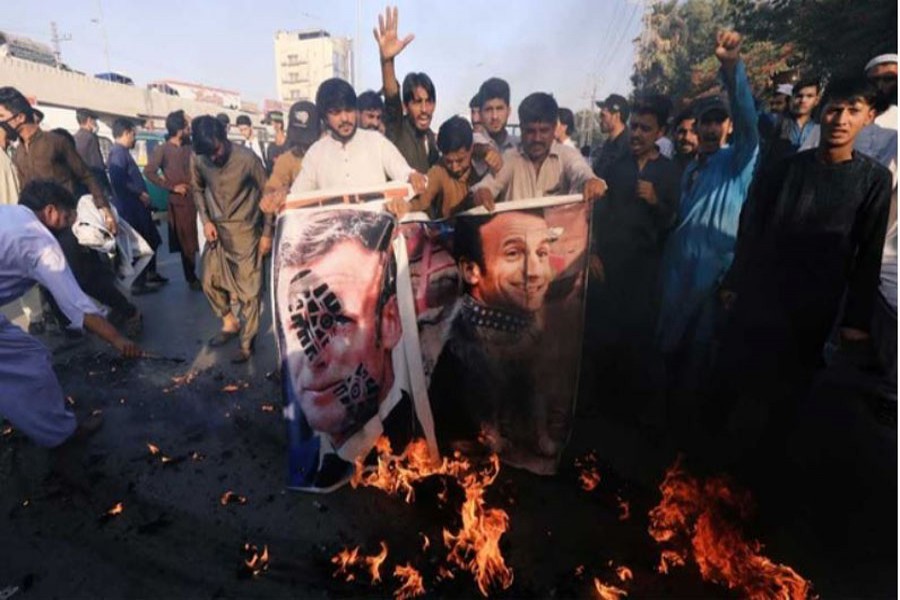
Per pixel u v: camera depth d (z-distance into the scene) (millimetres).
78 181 3955
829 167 1896
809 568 1845
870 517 2049
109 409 2949
